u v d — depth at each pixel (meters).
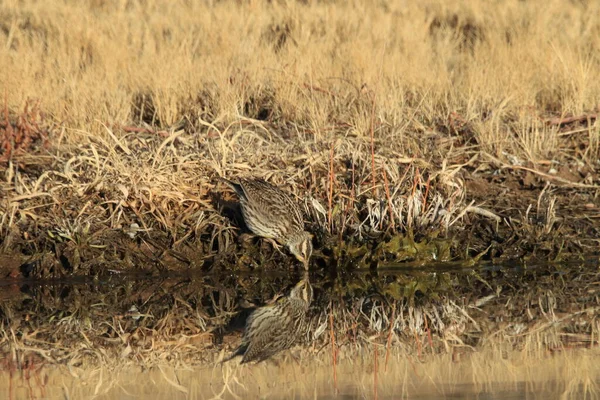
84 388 11.62
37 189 18.38
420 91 23.98
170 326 14.53
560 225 18.66
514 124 22.36
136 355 13.15
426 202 18.70
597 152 21.48
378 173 19.14
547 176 20.33
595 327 14.24
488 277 17.31
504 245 18.16
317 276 17.36
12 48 28.81
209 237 17.83
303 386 11.62
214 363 12.76
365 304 15.69
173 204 18.19
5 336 13.98
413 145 20.67
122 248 17.42
